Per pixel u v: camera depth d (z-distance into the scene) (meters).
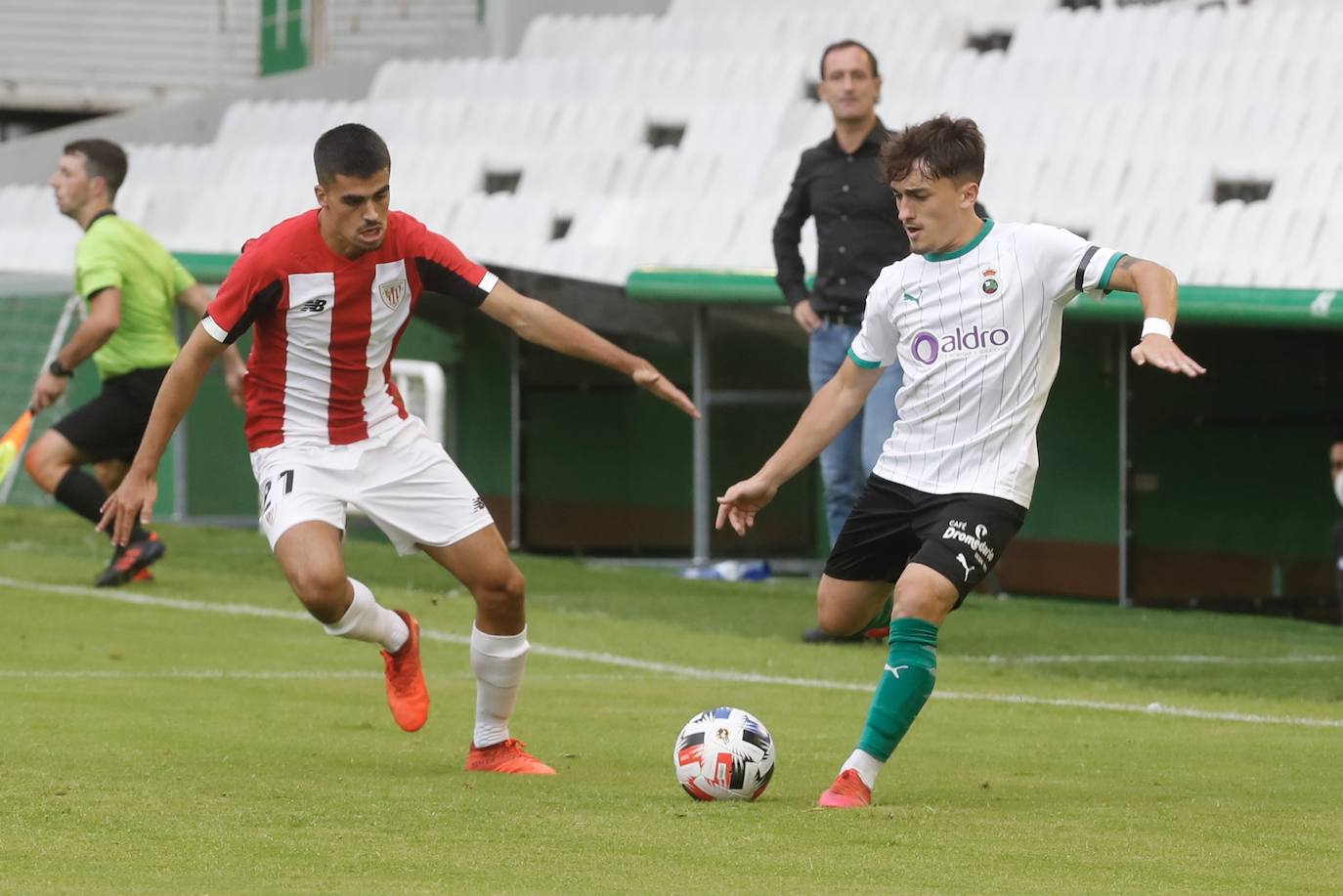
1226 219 46.25
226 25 90.62
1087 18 58.19
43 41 90.12
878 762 15.75
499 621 17.92
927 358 16.55
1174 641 32.00
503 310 17.75
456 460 52.25
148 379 33.62
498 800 15.79
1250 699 25.41
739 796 15.88
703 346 44.16
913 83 58.94
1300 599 44.31
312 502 17.72
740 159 56.34
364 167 16.84
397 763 18.52
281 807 15.20
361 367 17.98
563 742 20.34
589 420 48.91
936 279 16.55
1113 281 15.89
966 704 24.28
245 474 50.75
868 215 30.94
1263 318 36.84
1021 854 13.30
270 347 17.94
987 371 16.27
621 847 13.41
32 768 17.42
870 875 12.42
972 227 16.50
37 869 12.38
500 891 11.63
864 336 17.17
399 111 68.31
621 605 35.91
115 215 33.25
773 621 33.69
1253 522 44.00
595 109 63.00
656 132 62.94
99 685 24.38
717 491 45.03
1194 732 21.78
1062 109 53.47
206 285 48.94
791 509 45.75
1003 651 30.45
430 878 12.12
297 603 33.88
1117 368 43.16
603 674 27.02
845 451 32.12
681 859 12.97
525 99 67.88
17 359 54.50
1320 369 44.34
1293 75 51.59
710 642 30.81
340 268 17.58
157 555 35.81
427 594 36.50
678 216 54.56
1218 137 50.25
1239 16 54.91
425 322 52.12
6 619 31.05
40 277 53.75
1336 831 14.52
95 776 16.98
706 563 44.03
